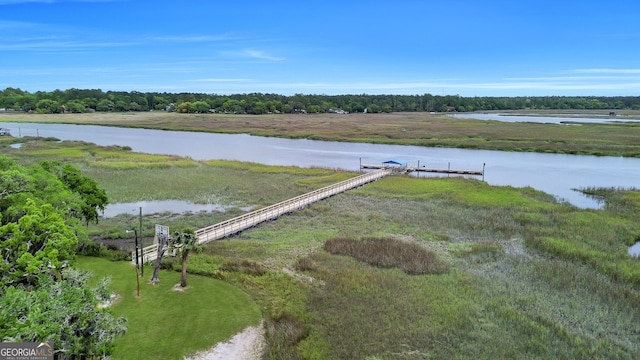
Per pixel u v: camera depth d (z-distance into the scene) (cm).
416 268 3306
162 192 5772
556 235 4094
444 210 5016
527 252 3753
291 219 4691
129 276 3028
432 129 13938
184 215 4856
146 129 14750
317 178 6825
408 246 3747
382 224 4525
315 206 5147
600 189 6072
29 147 9275
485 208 5053
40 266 2017
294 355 2219
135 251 3167
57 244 2170
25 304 1486
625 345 2345
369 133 13175
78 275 1984
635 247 3953
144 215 4800
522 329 2473
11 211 2383
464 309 2700
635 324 2567
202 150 10119
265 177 6862
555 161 8806
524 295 2897
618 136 11531
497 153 9950
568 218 4616
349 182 6069
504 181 6875
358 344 2336
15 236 2098
